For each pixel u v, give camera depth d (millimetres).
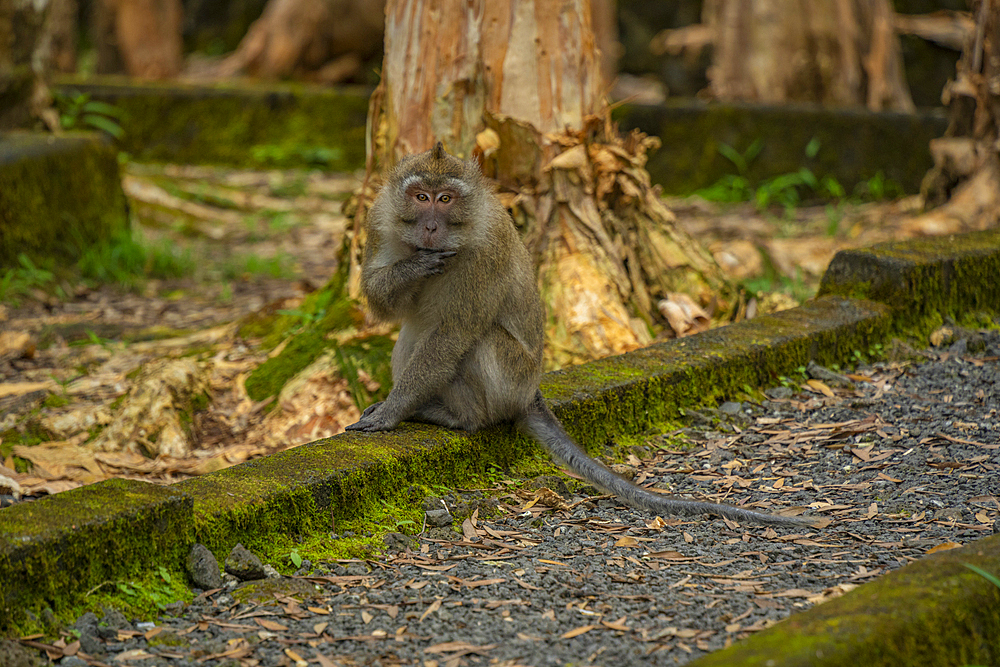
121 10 23234
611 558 4961
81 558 4277
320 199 17312
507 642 4105
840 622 3691
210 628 4258
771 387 7438
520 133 8055
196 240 15117
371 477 5348
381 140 8508
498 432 6121
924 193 12586
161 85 19547
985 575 3988
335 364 7668
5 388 8195
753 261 11039
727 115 17766
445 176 5801
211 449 7422
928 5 27969
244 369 8109
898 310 8219
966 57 12109
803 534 5223
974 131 11906
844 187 17547
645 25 31109
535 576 4727
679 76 30594
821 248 11953
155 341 9484
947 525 5215
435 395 6148
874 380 7574
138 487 4699
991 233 9289
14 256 11438
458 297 5895
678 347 7395
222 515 4766
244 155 19266
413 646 4094
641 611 4355
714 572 4770
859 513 5457
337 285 8547
